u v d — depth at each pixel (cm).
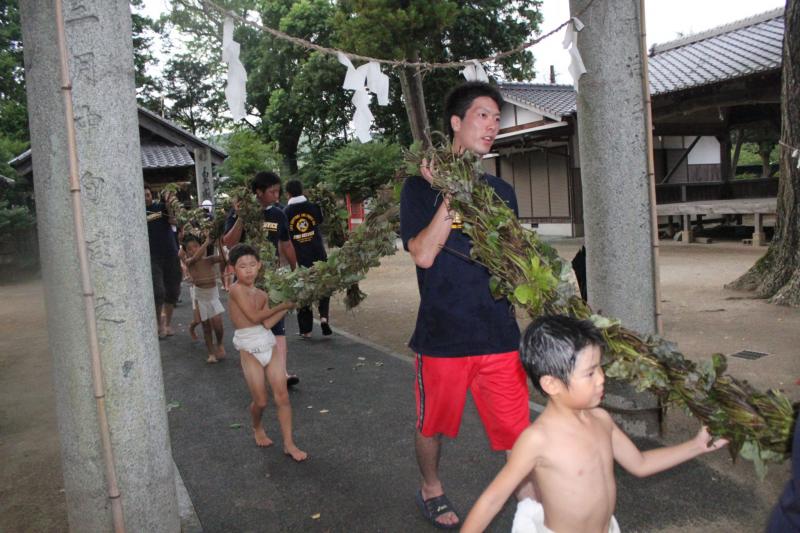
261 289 442
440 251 285
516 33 1941
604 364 212
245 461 412
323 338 763
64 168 251
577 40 395
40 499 373
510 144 2144
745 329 682
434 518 315
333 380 585
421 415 302
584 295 484
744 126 1959
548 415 194
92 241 254
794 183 817
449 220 267
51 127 250
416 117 1146
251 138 2541
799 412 163
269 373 412
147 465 271
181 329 884
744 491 334
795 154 746
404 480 371
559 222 2133
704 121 1923
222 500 360
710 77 1383
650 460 205
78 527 271
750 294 874
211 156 1664
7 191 2195
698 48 1755
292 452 410
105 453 261
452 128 292
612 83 386
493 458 392
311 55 2198
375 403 513
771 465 359
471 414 468
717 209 1557
